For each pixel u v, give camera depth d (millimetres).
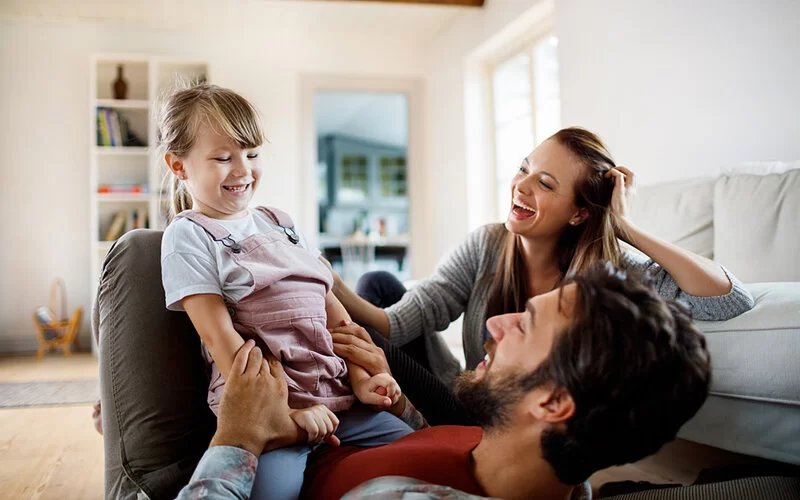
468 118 5164
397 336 1585
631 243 1404
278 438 974
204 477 853
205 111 1208
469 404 827
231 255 1166
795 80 2254
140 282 1273
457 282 1685
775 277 1712
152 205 5066
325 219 10289
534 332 771
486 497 757
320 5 5059
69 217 5246
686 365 701
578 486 955
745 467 1343
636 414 698
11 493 1766
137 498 1180
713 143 2639
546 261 1540
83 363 4539
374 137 10422
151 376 1234
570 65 3664
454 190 5434
